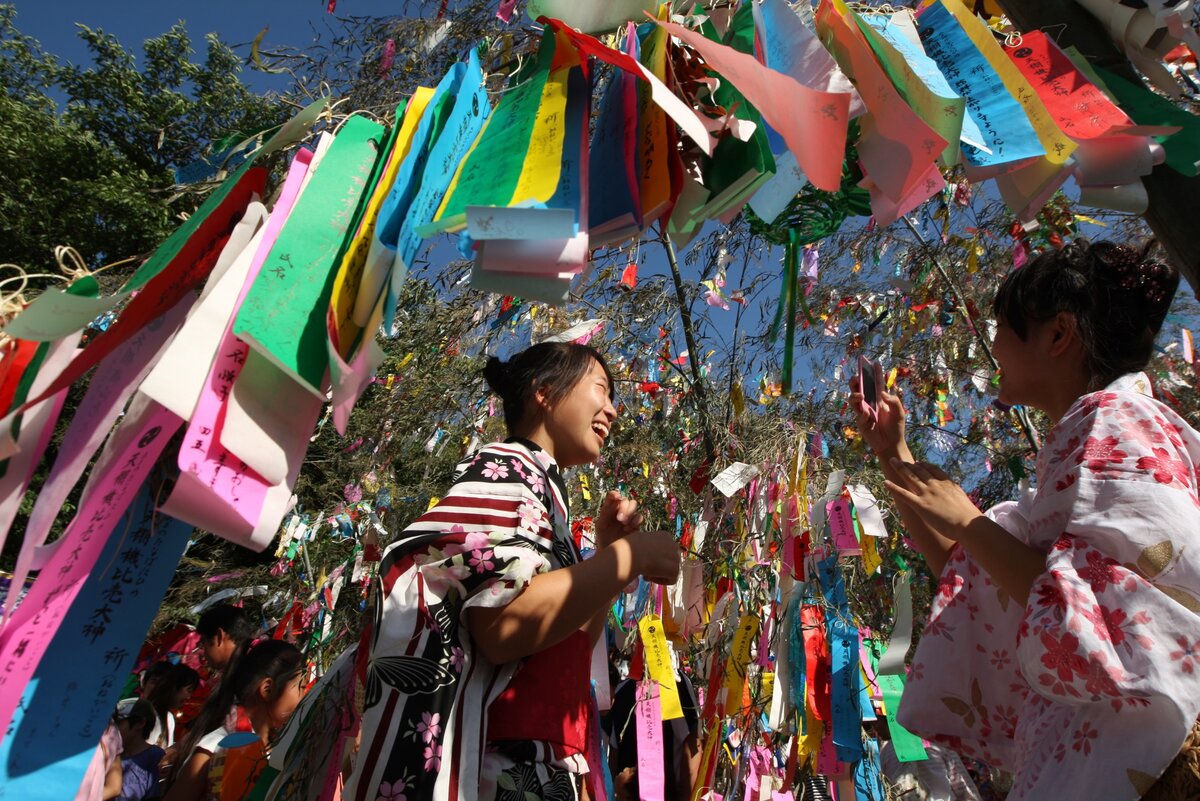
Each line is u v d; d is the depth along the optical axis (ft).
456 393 16.75
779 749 10.21
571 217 3.42
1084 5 5.41
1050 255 4.68
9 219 30.99
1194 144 4.74
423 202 3.61
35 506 3.10
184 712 14.88
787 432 11.96
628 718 9.49
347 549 18.53
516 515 4.72
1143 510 3.66
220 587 24.52
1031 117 4.39
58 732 3.26
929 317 17.02
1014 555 4.13
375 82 11.10
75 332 3.33
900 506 5.48
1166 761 3.41
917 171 4.04
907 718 4.88
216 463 3.12
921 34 5.01
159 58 35.29
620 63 3.64
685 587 9.92
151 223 32.07
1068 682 3.60
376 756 4.17
